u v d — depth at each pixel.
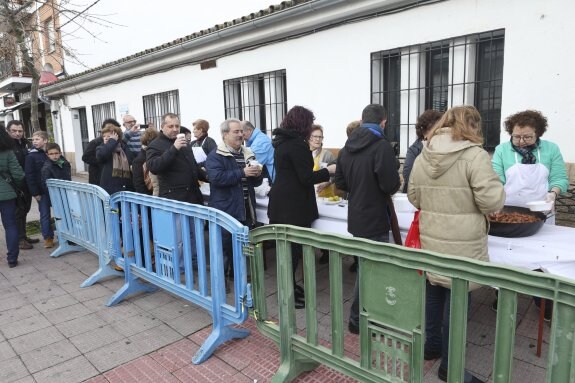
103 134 4.54
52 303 3.53
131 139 5.28
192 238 3.29
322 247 2.02
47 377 2.49
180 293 3.02
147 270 3.33
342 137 5.67
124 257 3.55
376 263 1.84
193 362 2.58
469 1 4.28
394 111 5.21
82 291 3.77
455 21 4.40
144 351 2.75
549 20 3.82
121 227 3.82
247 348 2.74
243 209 3.56
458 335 1.63
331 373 2.44
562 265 2.07
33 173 4.99
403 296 1.76
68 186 4.34
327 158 4.27
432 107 4.86
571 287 1.28
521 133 2.84
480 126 2.03
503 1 4.07
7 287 3.92
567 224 4.07
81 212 4.22
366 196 2.59
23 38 6.23
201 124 5.65
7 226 4.44
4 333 3.03
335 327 2.07
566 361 1.34
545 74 3.93
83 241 4.32
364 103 5.34
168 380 2.43
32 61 6.63
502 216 2.45
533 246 2.17
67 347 2.82
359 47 5.25
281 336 2.34
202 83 7.68
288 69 6.17
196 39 6.94
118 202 3.75
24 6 5.98
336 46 5.50
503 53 4.22
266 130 6.88
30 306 3.48
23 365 2.62
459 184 1.95
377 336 1.91
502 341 1.50
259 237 2.35
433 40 4.59
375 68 5.22
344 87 5.51
